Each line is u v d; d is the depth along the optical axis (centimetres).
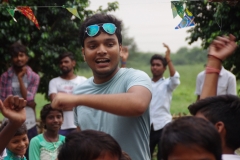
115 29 307
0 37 677
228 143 236
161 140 190
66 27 731
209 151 181
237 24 630
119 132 298
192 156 180
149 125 312
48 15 727
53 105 244
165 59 695
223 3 611
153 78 698
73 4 712
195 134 180
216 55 256
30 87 651
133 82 289
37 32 716
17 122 275
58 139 521
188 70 3194
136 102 259
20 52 631
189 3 678
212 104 241
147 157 307
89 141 215
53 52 720
